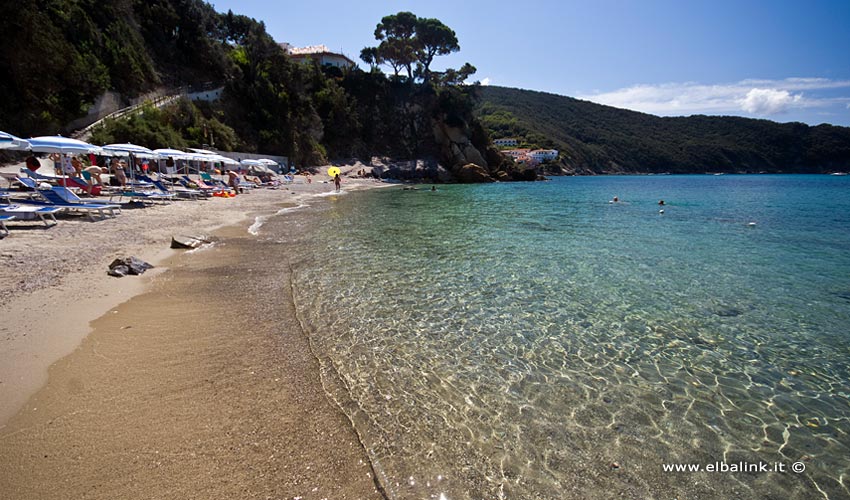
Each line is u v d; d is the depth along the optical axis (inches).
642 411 171.5
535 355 218.5
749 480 134.8
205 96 1763.0
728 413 172.7
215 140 1556.3
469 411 166.4
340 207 895.1
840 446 153.3
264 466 128.0
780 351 231.8
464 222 695.1
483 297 307.0
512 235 569.9
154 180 896.9
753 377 203.0
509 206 996.6
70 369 175.8
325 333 234.7
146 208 674.8
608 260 431.5
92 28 1350.9
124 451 129.4
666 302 307.0
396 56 2687.0
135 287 291.7
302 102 2126.0
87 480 116.9
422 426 154.9
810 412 175.2
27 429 136.0
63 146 589.0
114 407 151.9
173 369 183.6
